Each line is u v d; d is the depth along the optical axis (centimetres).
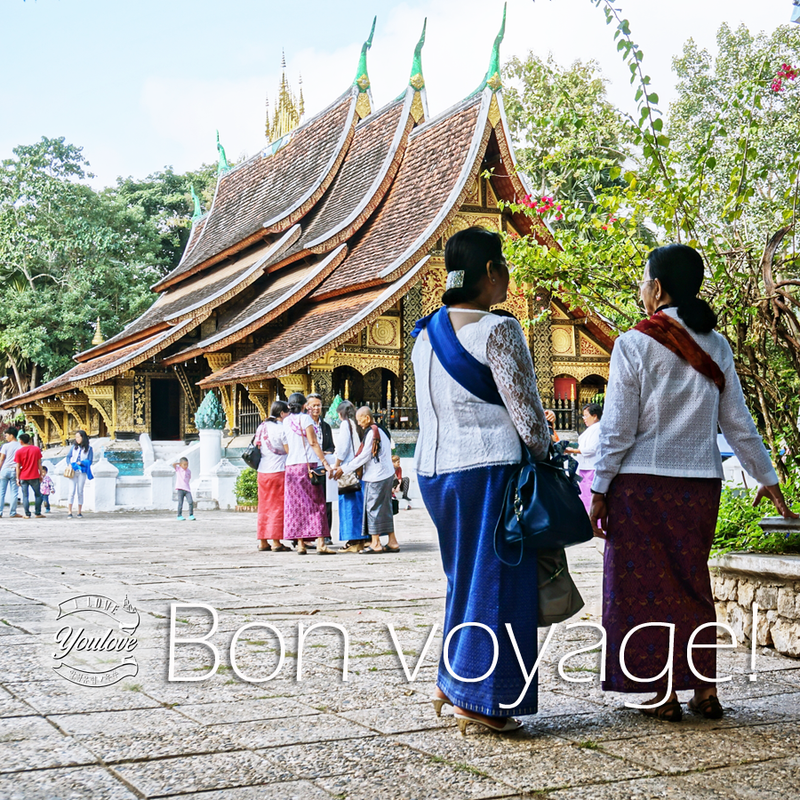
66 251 4344
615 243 604
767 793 242
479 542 300
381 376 2589
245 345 2586
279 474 972
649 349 325
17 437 1866
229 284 2670
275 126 3378
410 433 2222
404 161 2591
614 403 323
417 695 344
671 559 320
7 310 4181
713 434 328
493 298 317
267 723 304
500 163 2327
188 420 2858
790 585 425
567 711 327
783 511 346
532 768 261
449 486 305
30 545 1057
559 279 632
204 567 796
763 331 519
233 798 236
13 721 306
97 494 1927
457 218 2352
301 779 250
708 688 319
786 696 351
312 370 2203
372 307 2183
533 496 291
